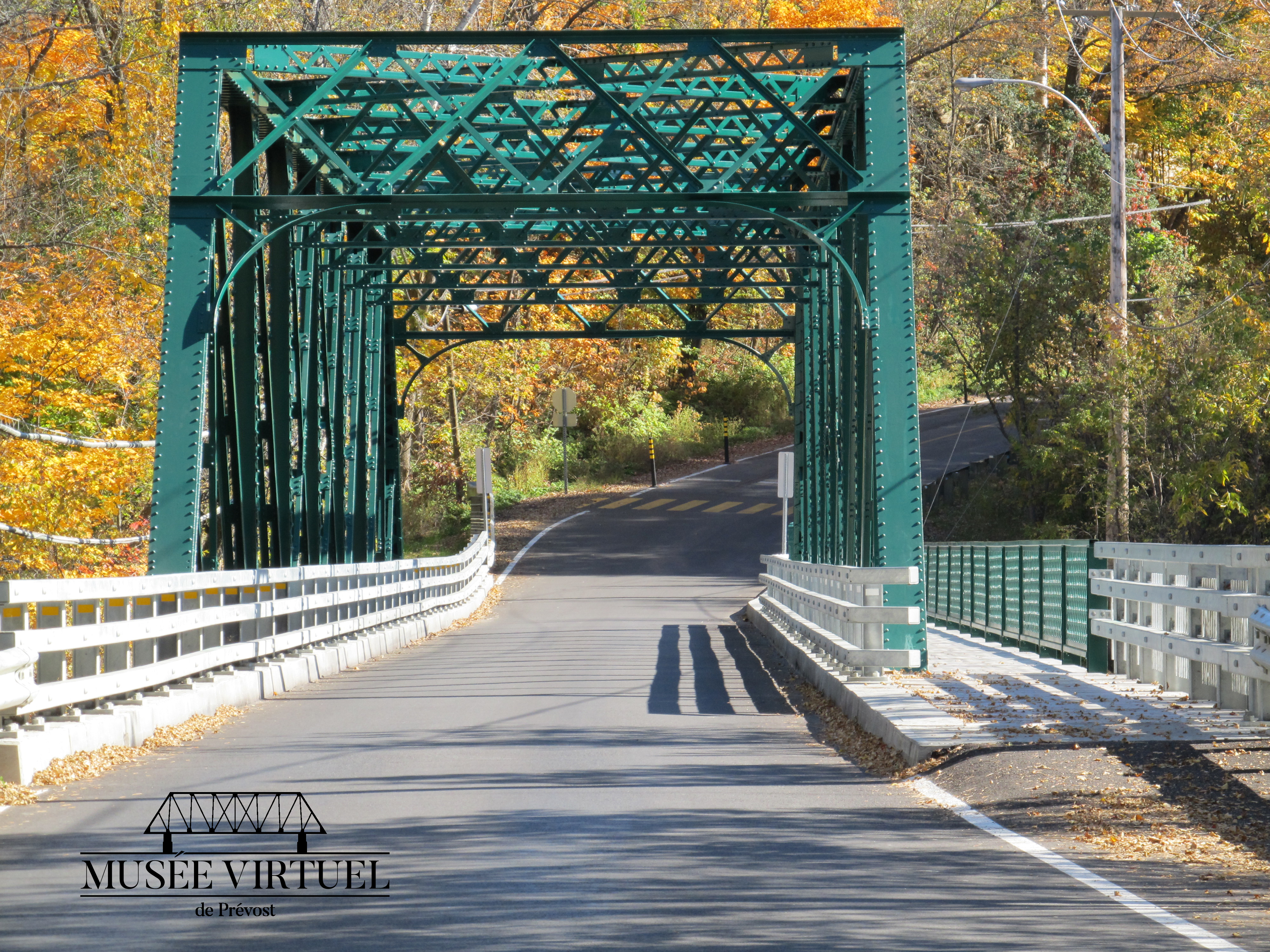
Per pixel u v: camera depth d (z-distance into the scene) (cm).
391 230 4981
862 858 1438
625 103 4047
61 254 5938
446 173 3672
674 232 4703
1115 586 2764
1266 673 2016
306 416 4178
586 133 4350
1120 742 2016
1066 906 1234
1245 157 7419
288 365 3894
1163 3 8975
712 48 3462
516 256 4706
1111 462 5603
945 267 8394
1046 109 10056
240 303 3597
